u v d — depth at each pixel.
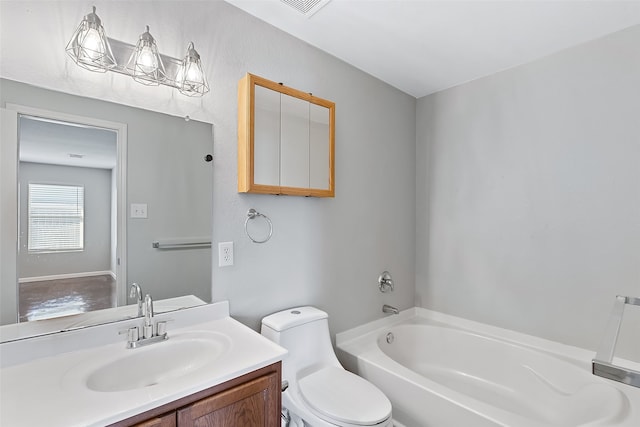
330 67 2.04
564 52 1.94
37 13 1.09
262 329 1.66
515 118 2.15
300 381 1.59
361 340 2.14
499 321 2.23
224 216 1.56
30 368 1.01
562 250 1.95
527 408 1.87
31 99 1.09
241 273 1.62
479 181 2.33
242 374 1.01
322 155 1.91
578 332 1.88
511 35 1.80
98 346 1.19
